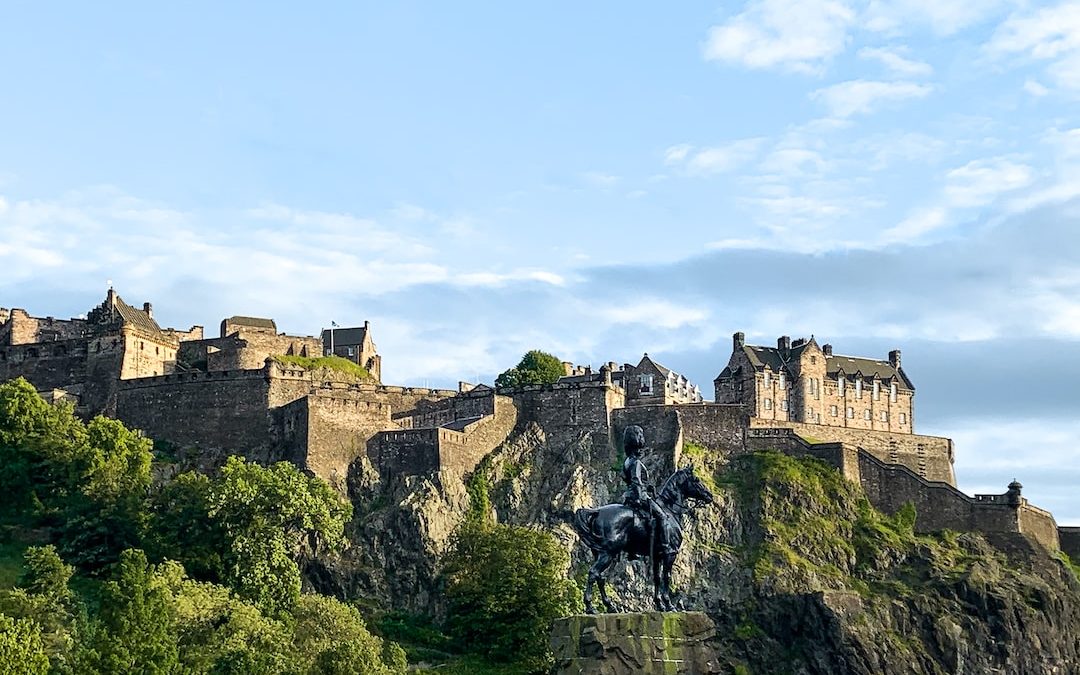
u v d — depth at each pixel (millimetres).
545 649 181375
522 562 191750
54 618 154125
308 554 199500
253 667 140750
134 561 138750
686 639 62156
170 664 135875
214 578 187250
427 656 185250
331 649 149250
